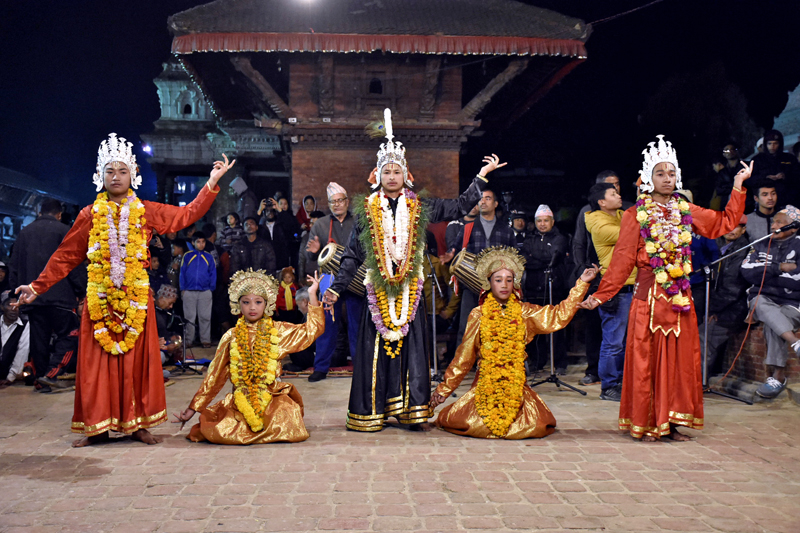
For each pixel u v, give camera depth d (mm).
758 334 6375
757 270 6215
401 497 3580
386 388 5078
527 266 7961
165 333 7938
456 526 3199
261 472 4020
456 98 12094
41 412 5922
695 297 6852
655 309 4789
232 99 14617
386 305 5000
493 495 3609
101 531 3160
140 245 4805
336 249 6855
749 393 6227
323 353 7422
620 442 4723
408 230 5105
